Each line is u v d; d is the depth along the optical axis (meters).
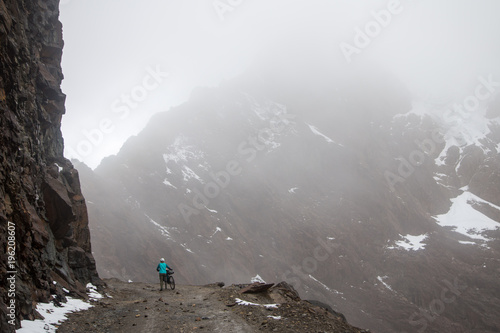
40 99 17.55
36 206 14.34
